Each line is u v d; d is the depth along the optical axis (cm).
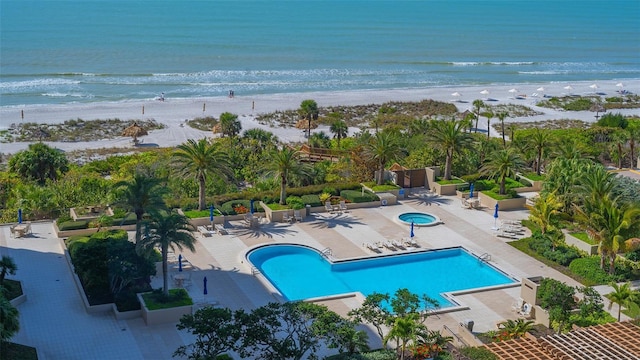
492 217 6506
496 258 5541
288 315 3688
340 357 3606
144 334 4153
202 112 12250
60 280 4897
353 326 3619
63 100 13325
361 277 5234
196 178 6147
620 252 5341
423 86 16412
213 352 3450
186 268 5141
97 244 4616
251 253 5544
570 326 4075
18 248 5484
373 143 7231
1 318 3388
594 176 5697
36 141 9988
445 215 6544
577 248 5584
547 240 5691
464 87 16100
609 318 4219
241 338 3819
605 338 3622
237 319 3469
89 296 4556
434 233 6075
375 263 5472
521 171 7025
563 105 13925
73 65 17838
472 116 11188
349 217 6438
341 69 18912
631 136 8388
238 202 6456
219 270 5156
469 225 6284
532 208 5878
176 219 4381
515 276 5184
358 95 14462
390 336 3522
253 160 8431
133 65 18275
